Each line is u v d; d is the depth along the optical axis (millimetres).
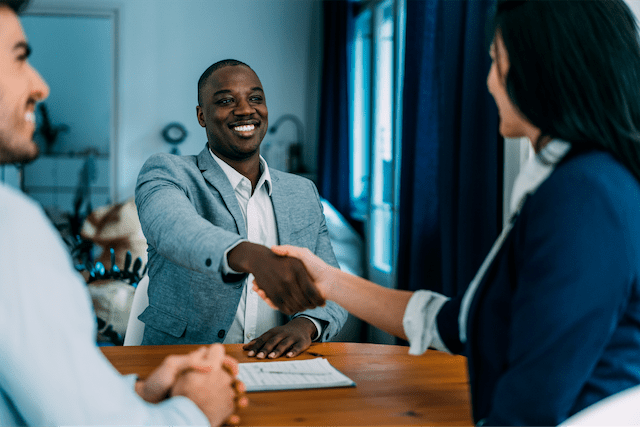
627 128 698
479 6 1729
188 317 1433
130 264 2520
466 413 896
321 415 878
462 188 1774
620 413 608
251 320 1557
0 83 627
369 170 3533
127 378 852
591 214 621
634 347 649
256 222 1587
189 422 692
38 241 573
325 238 1700
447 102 1902
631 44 710
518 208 762
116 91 4801
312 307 1057
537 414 621
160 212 1213
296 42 4965
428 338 956
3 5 629
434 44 2188
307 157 4988
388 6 3396
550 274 622
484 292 777
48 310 559
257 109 1543
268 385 1002
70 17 5188
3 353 546
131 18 4781
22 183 5113
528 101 729
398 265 2354
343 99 3881
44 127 5406
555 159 713
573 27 698
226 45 4895
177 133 4859
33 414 563
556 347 612
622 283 611
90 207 5328
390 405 930
